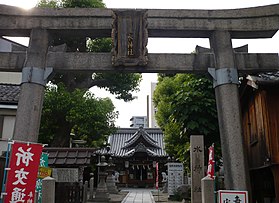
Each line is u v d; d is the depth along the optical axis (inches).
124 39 398.3
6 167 287.1
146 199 942.4
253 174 581.0
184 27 410.3
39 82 390.9
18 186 279.7
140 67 397.1
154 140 1870.1
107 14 410.9
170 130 853.8
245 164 369.4
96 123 813.9
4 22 412.2
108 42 895.7
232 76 393.7
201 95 520.1
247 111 568.4
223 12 416.2
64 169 569.3
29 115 379.2
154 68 398.3
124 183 1769.2
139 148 1701.5
